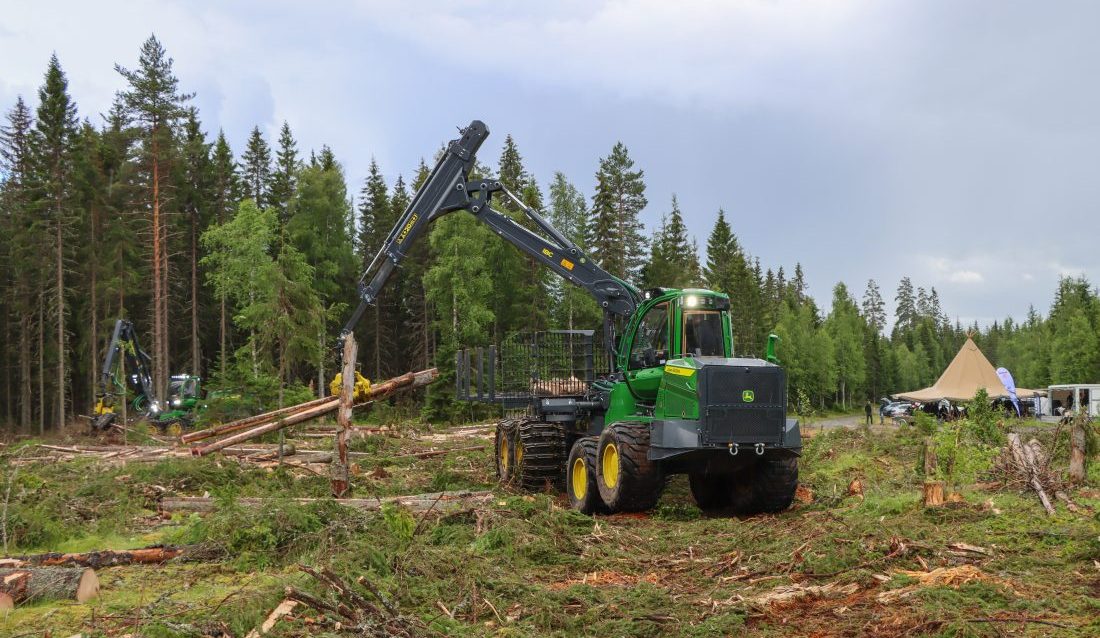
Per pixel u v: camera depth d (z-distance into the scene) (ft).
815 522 30.71
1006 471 38.06
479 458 61.21
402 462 55.57
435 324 159.33
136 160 158.10
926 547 24.98
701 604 20.92
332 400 45.68
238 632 17.43
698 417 35.81
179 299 173.99
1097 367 199.62
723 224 242.99
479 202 49.88
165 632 17.15
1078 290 255.70
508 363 50.03
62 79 158.71
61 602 20.83
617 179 196.44
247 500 33.68
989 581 21.52
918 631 17.90
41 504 32.96
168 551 25.62
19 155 176.65
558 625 19.60
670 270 200.13
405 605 20.49
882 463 51.16
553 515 31.07
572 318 164.66
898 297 547.49
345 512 28.17
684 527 33.27
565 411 46.52
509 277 170.30
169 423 92.53
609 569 26.03
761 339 245.86
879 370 322.75
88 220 152.56
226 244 146.10
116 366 91.71
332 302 185.26
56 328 147.23
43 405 155.02
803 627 19.01
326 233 182.09
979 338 420.36
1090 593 20.38
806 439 63.21
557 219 170.50
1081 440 37.60
